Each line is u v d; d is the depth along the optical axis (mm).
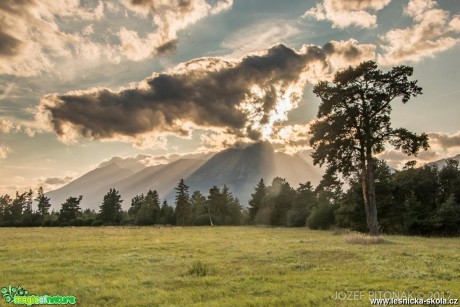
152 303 10586
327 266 16125
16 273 15898
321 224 71000
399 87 33344
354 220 50938
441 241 30891
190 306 10070
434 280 12727
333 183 37750
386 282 12555
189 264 16203
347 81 34844
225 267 16438
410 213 44500
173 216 133375
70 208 143875
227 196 140875
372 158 34875
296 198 99625
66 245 28812
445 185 47438
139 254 22328
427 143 33375
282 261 18141
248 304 10094
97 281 13734
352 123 34406
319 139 36250
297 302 10180
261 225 110062
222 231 62969
